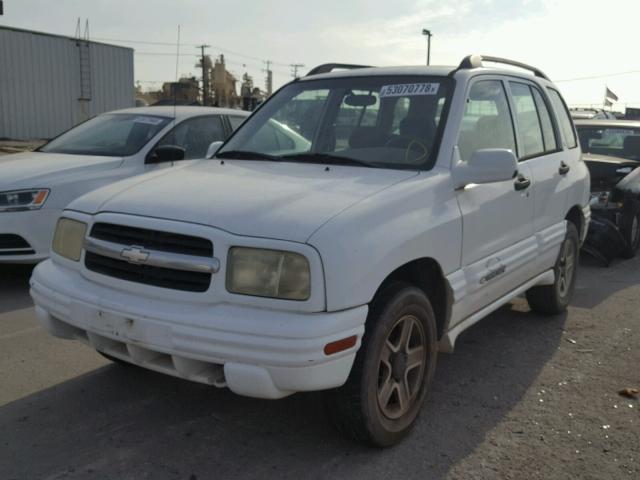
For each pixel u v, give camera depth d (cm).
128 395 398
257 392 281
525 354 481
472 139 407
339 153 403
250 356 276
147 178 374
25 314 554
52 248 363
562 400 402
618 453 338
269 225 290
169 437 347
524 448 342
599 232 772
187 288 296
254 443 341
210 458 326
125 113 778
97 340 328
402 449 337
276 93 483
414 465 322
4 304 582
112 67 2883
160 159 678
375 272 299
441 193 357
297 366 273
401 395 340
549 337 520
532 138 497
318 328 275
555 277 542
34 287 354
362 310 294
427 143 382
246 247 286
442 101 401
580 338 518
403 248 317
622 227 794
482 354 480
